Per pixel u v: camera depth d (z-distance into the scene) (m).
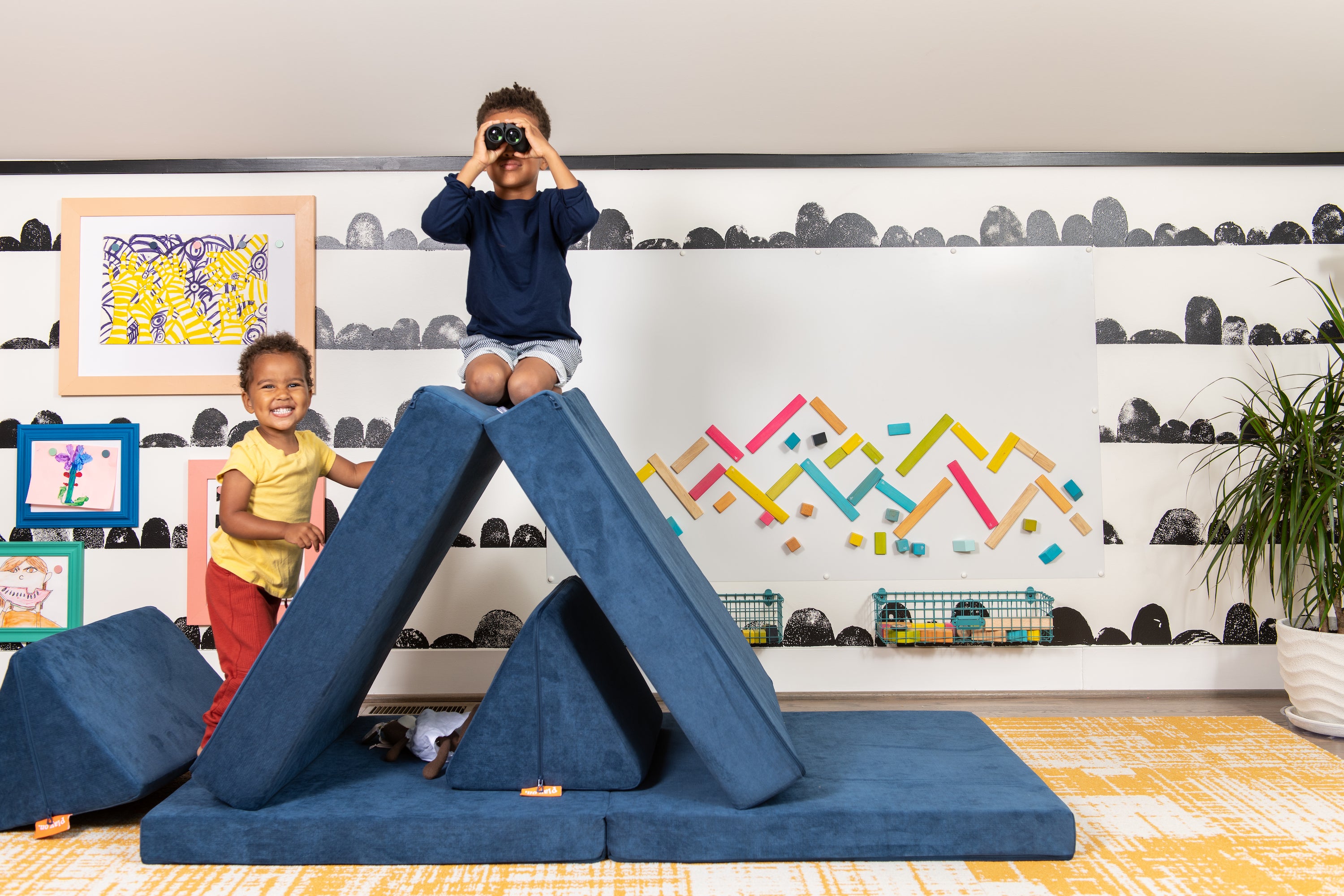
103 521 2.92
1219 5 2.26
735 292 2.96
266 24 2.29
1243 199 2.99
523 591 2.93
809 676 2.92
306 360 2.08
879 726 2.18
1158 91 2.62
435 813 1.64
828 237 2.97
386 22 2.29
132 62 2.43
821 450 2.94
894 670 2.91
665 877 1.57
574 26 2.31
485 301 2.00
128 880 1.56
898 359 2.96
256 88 2.55
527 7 2.25
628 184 2.96
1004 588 2.93
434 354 2.95
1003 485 2.95
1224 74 2.54
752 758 1.63
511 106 2.05
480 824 1.62
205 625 2.89
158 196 2.94
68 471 2.92
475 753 1.77
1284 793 1.95
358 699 2.18
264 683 1.64
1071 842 1.60
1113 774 2.09
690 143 2.88
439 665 2.92
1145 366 2.97
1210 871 1.57
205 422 2.93
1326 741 2.38
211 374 2.92
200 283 2.94
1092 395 2.96
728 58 2.45
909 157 2.97
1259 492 2.59
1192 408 2.97
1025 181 2.98
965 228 2.98
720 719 1.63
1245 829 1.75
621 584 1.63
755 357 2.95
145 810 1.92
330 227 2.96
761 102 2.65
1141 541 2.94
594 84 2.55
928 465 2.95
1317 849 1.65
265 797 1.66
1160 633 2.93
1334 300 2.97
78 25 2.29
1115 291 2.98
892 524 2.94
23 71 2.46
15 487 2.93
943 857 1.62
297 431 2.14
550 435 1.63
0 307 2.94
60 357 2.92
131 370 2.92
